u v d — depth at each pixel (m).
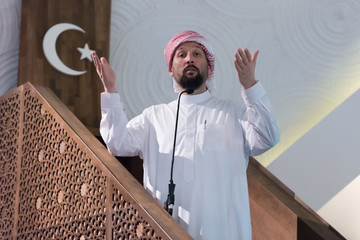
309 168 9.07
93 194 5.57
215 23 10.00
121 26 9.71
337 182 8.77
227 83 9.90
